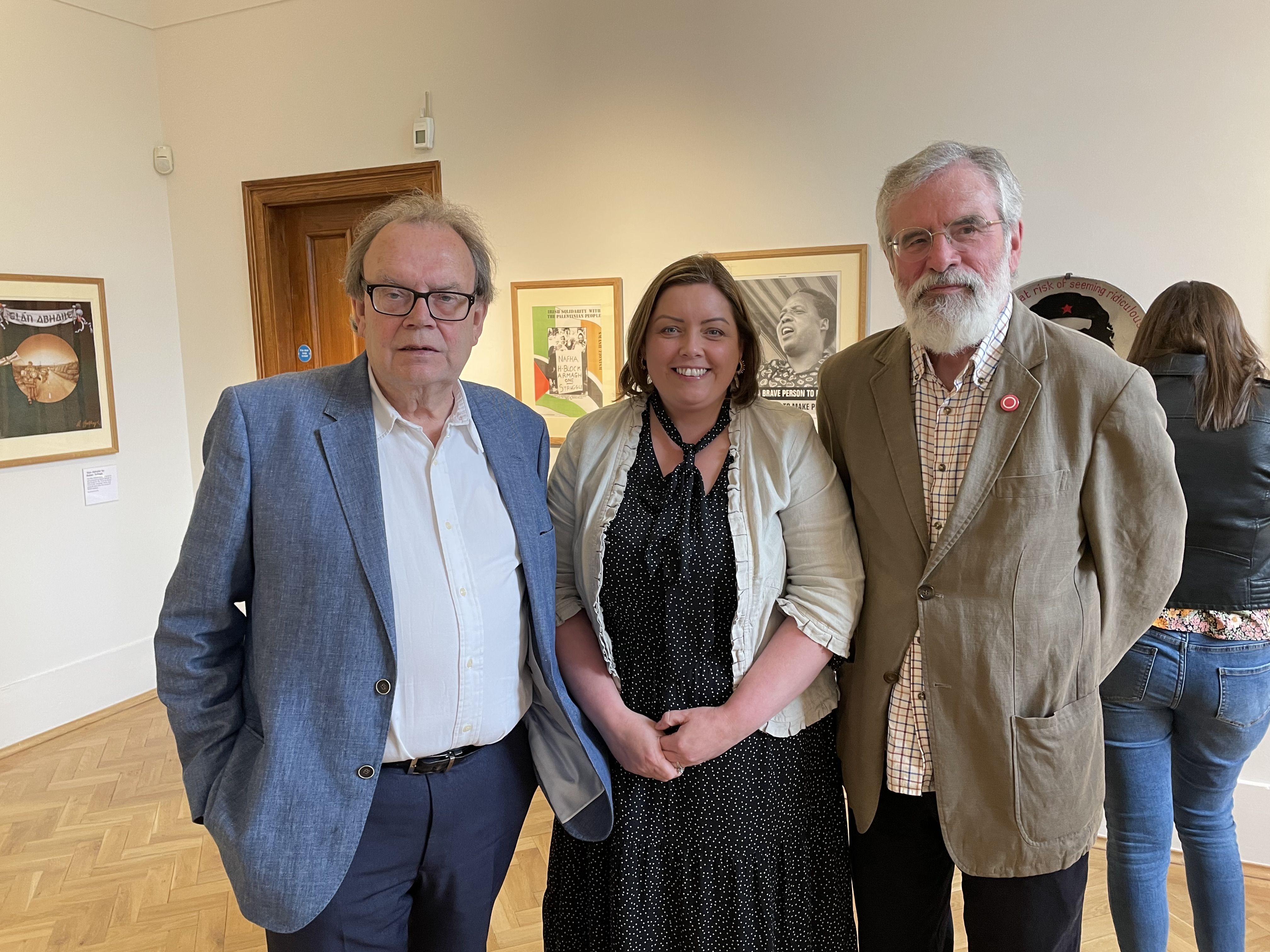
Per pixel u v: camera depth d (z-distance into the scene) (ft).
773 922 4.79
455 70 11.10
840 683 5.15
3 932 7.29
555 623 4.82
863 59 9.09
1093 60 8.17
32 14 11.16
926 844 4.87
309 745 4.02
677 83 9.98
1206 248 7.98
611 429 5.13
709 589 4.72
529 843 8.75
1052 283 8.53
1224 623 5.59
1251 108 7.70
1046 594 4.36
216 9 12.37
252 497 4.08
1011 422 4.35
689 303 4.65
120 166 12.41
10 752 10.86
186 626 4.11
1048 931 4.54
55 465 11.65
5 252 10.94
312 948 4.19
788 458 4.83
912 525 4.60
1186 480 5.65
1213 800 5.92
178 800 9.62
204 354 13.29
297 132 12.18
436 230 4.23
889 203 4.56
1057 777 4.40
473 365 11.57
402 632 4.17
